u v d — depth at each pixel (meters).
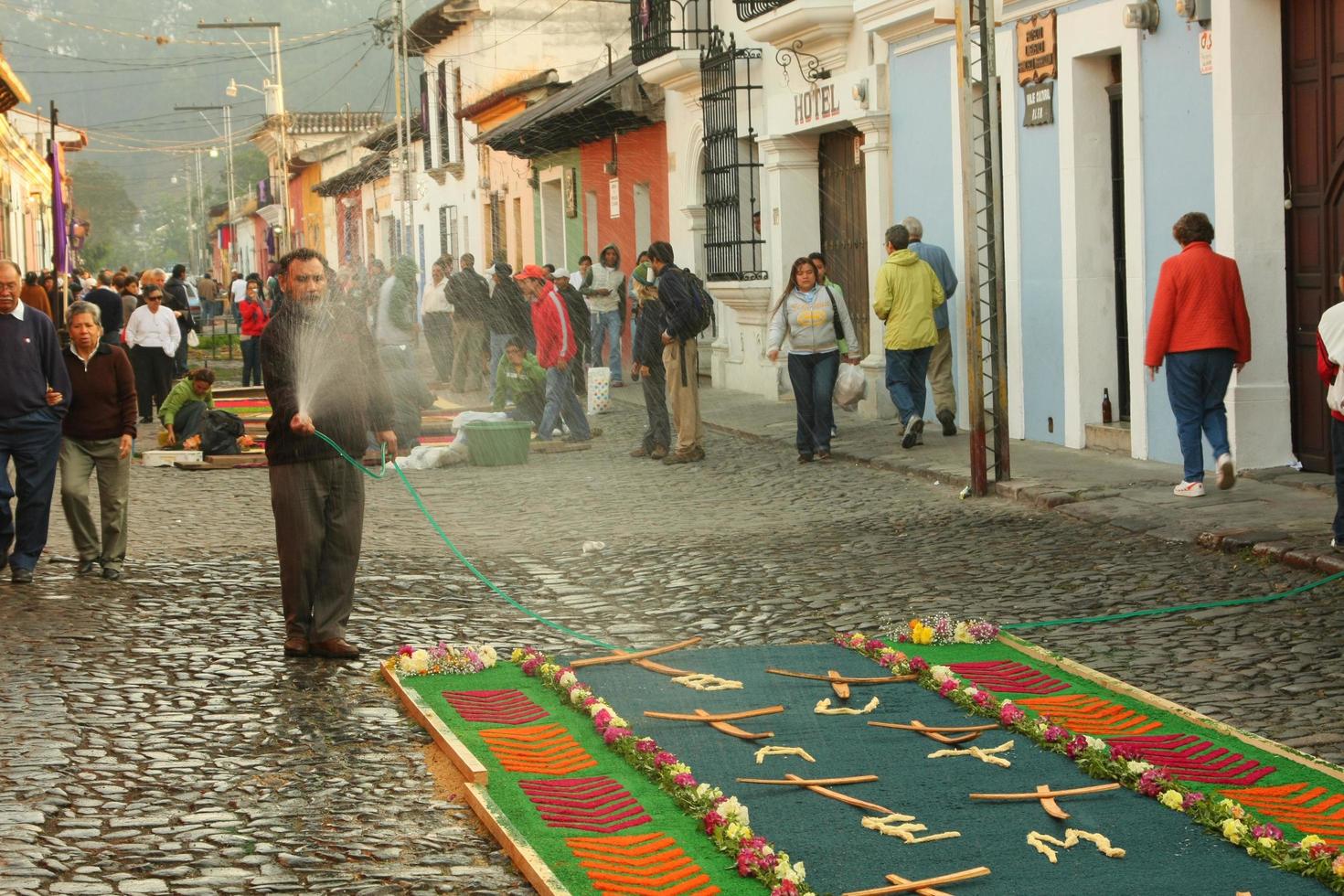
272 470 7.59
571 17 36.53
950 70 15.51
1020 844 4.96
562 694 6.70
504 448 15.20
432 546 10.98
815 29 17.62
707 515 11.92
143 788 5.68
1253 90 11.34
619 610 8.78
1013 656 7.31
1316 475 11.26
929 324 14.38
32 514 9.52
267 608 8.81
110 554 9.75
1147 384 12.63
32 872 4.82
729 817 5.05
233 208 80.56
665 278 14.90
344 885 4.78
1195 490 10.80
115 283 23.34
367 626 8.34
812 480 13.43
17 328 9.45
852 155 18.56
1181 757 5.75
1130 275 12.70
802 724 6.31
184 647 7.84
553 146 29.44
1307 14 11.12
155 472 15.70
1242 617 7.79
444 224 39.69
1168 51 12.15
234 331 50.91
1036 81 13.95
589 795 5.45
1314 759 5.66
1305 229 11.28
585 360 22.30
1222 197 11.49
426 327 19.97
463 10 36.22
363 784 5.73
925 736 6.12
